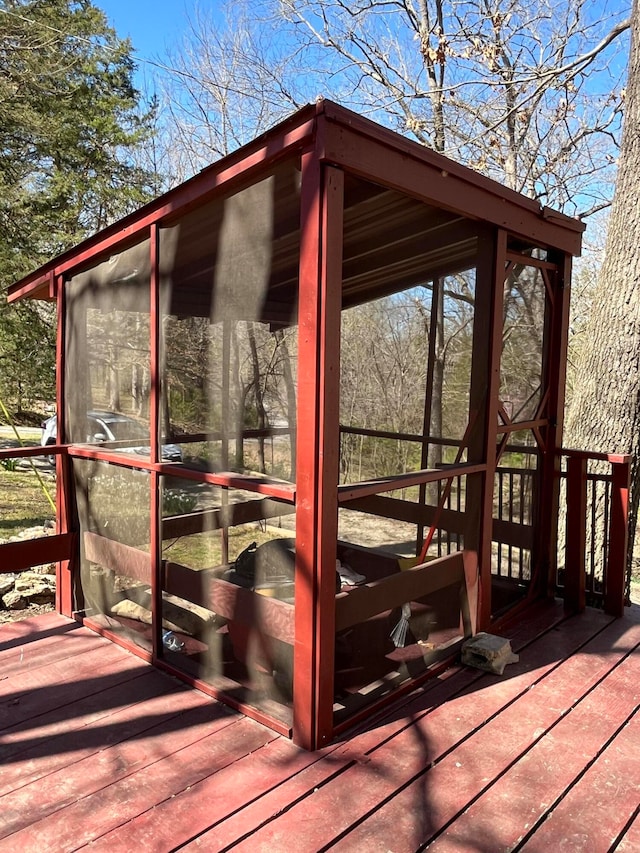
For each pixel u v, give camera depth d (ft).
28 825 6.06
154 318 9.31
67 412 11.82
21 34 33.45
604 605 12.04
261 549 8.84
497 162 30.89
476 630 10.15
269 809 6.26
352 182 7.79
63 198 38.17
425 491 10.41
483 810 6.31
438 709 8.29
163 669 9.44
